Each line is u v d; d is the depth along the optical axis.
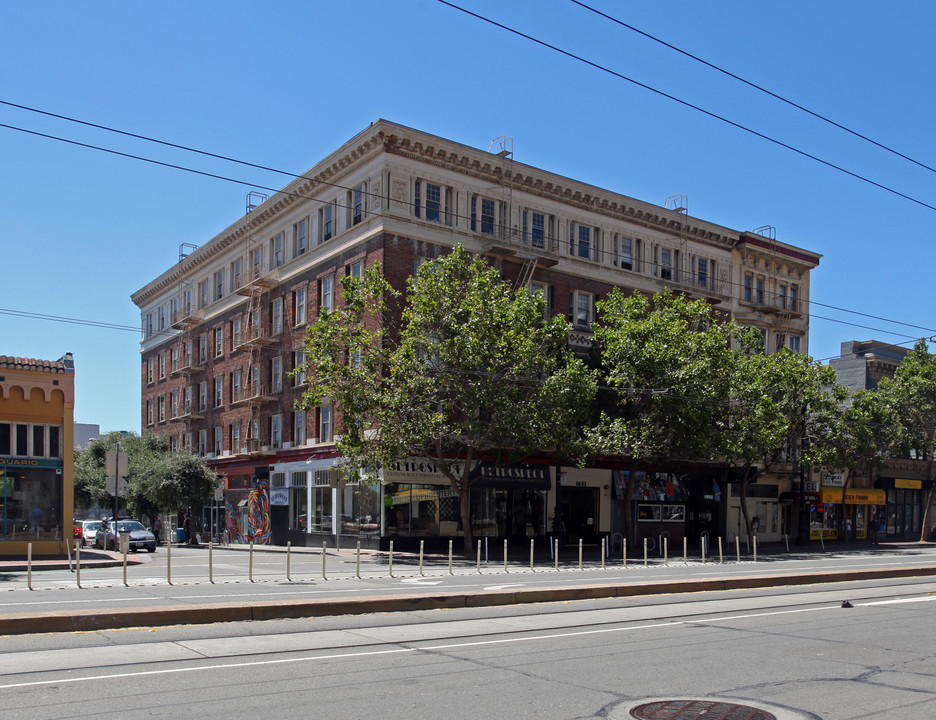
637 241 43.34
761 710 7.28
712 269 46.91
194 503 47.12
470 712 7.07
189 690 7.69
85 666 8.66
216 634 10.75
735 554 37.16
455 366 30.34
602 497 40.12
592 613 13.46
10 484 28.08
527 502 38.03
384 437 29.89
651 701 7.55
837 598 16.34
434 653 9.64
